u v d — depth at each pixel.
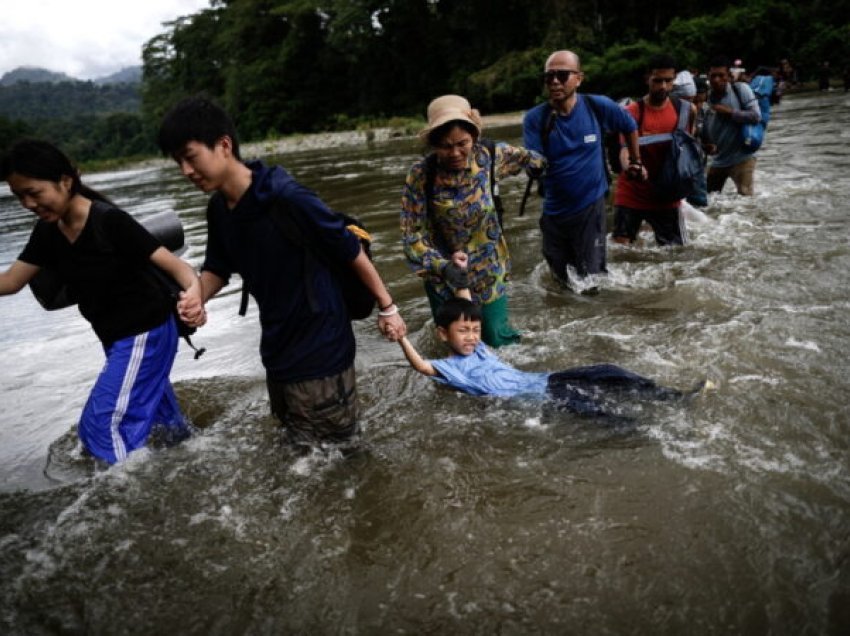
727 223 6.18
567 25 36.00
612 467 2.62
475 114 3.45
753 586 1.97
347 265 2.69
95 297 2.92
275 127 50.06
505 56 37.91
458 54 43.78
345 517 2.53
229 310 5.64
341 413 2.82
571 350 3.80
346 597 2.12
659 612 1.92
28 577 2.38
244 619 2.09
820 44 30.56
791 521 2.21
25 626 2.16
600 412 2.98
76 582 2.33
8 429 3.72
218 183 2.41
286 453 3.00
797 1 32.88
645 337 3.85
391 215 8.88
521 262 5.92
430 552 2.28
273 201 2.44
